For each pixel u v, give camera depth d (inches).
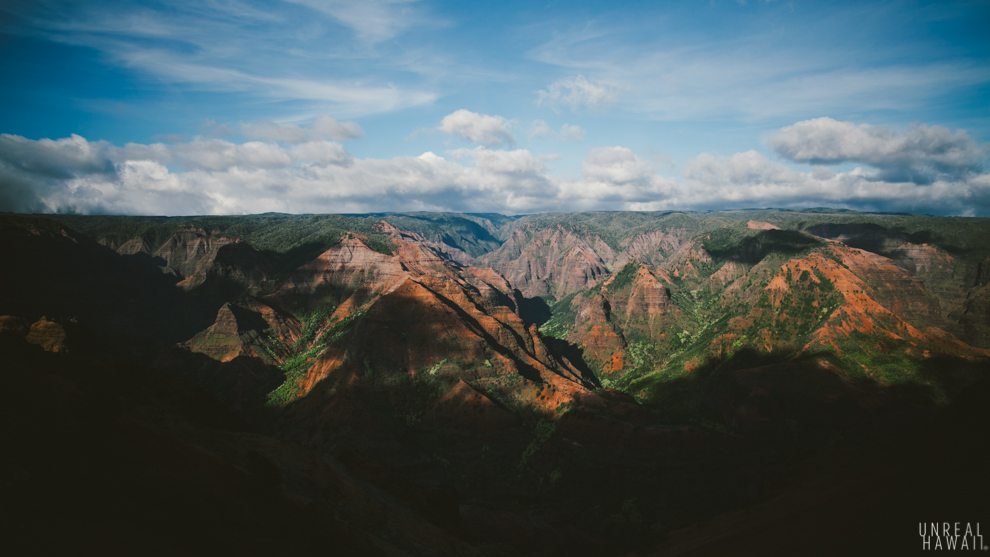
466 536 3122.5
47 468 1160.8
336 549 1535.4
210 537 1261.1
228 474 1660.9
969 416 2119.8
